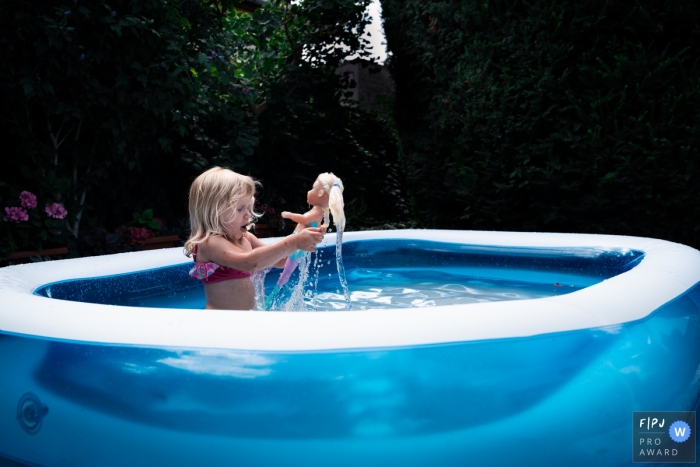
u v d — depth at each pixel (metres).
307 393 1.02
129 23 4.32
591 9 4.84
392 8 6.75
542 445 1.05
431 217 6.42
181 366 1.07
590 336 1.18
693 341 1.42
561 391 1.09
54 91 4.46
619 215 4.93
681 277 1.70
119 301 2.23
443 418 1.02
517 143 5.30
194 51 5.40
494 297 2.48
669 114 4.54
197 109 5.34
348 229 7.24
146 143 5.15
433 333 1.09
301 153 7.18
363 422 1.01
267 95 6.40
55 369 1.15
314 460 1.00
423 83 6.60
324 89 7.16
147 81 4.77
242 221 1.82
